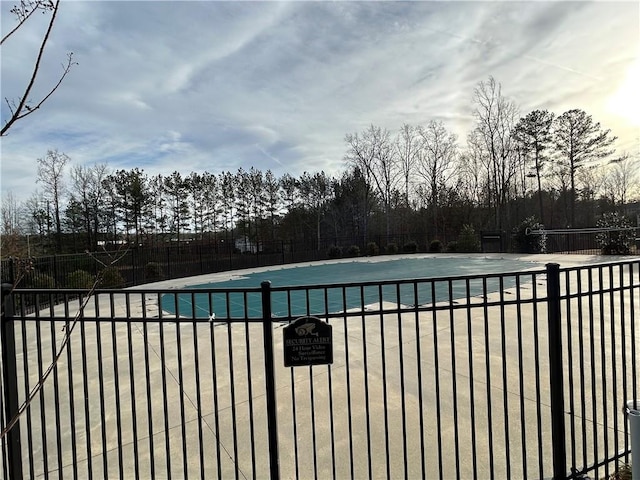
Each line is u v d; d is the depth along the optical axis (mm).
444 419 2910
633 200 27359
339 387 3572
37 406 3455
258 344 5113
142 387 3797
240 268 18203
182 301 9570
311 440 2723
